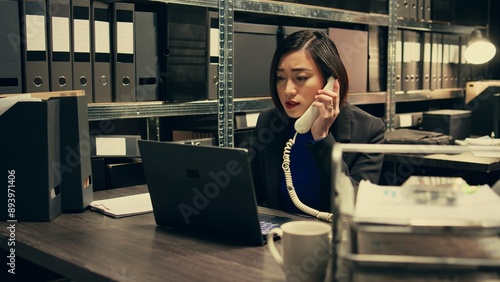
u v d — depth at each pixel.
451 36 3.51
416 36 3.27
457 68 3.60
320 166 1.48
